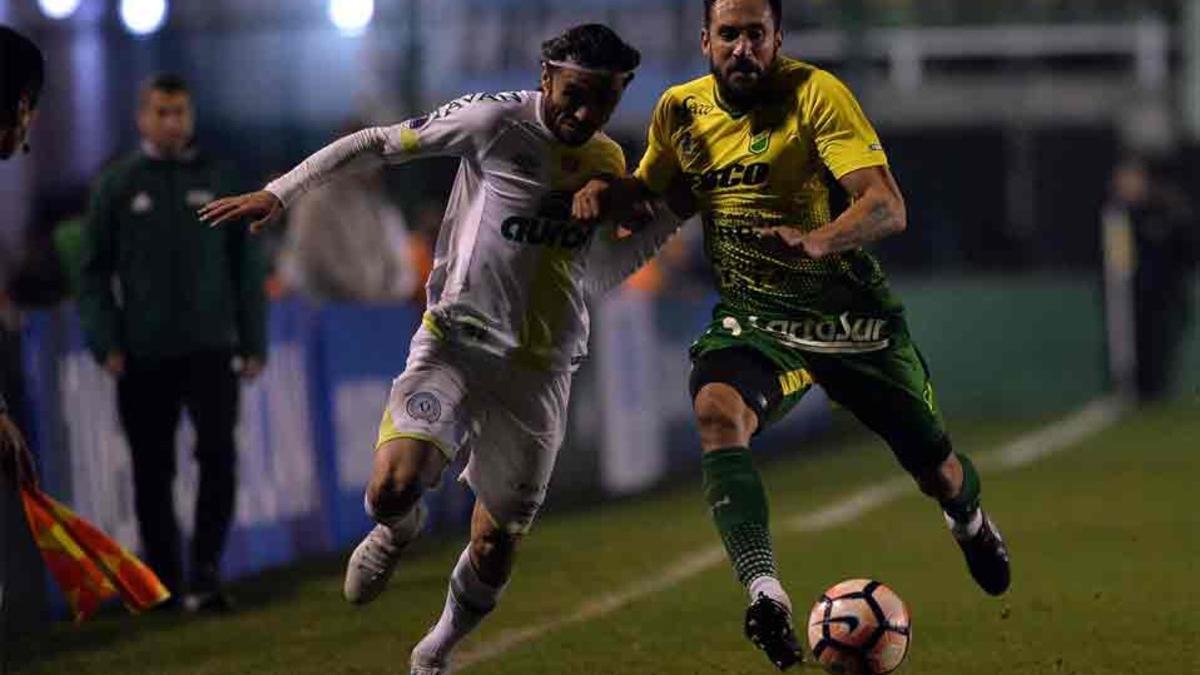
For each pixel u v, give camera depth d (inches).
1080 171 3294.8
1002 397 2837.1
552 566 1289.4
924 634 995.9
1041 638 979.9
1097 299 2815.0
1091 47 3299.7
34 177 2412.6
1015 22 3309.5
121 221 1111.0
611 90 766.5
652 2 2812.5
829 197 818.2
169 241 1113.4
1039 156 3294.8
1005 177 3299.7
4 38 639.1
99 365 1118.4
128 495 1219.9
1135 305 2783.0
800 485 1860.2
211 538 1120.8
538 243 783.1
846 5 3189.0
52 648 1010.1
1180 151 3235.7
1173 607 1069.1
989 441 2294.5
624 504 1724.9
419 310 1649.9
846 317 836.0
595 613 1082.7
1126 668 900.6
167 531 1133.1
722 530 783.1
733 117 813.2
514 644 981.8
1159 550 1306.6
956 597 1119.6
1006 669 900.6
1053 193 3289.9
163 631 1057.5
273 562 1346.0
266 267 1159.6
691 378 837.8
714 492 789.9
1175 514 1519.4
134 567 753.6
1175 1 3272.6
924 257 3262.8
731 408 807.1
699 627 1028.5
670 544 1405.0
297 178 776.3
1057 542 1358.3
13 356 1106.1
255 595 1189.1
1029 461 2017.7
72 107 2474.2
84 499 1162.0
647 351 2031.3
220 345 1122.7
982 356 2844.5
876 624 774.5
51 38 2484.0
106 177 1114.7
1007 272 3223.4
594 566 1286.9
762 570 765.9
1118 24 3294.8
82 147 2464.3
